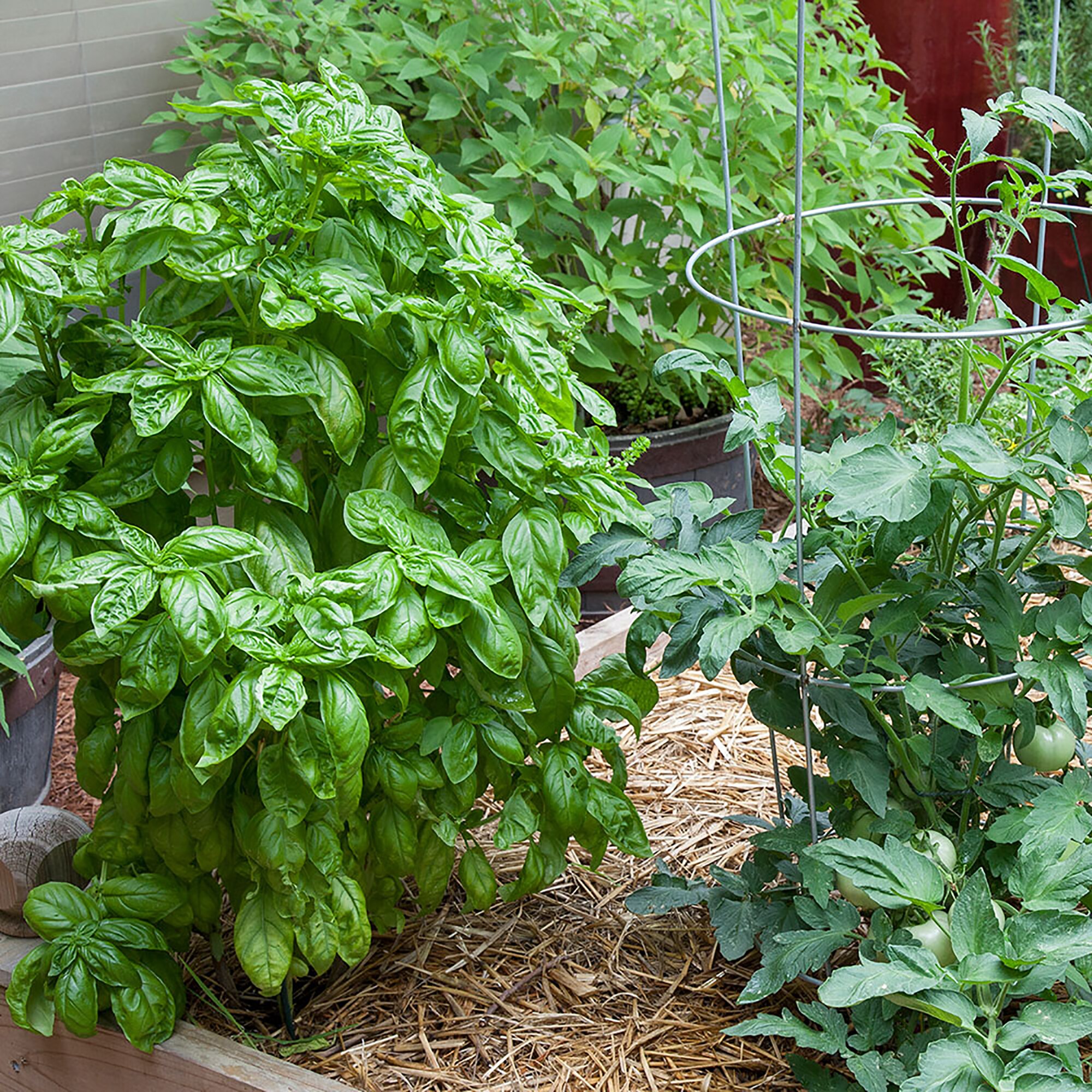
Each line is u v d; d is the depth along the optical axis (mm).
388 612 1587
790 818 2053
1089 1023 1409
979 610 1778
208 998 1964
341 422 1621
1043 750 1742
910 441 3719
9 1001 1710
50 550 1589
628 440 3254
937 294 5059
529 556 1688
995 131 1638
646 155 3551
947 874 1674
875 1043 1658
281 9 3568
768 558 1682
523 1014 1922
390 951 2061
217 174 1665
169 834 1663
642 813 2436
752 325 3729
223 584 1632
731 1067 1826
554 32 3377
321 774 1543
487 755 1827
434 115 3146
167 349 1571
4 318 1579
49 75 3279
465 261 1631
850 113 3676
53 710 2607
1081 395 1735
